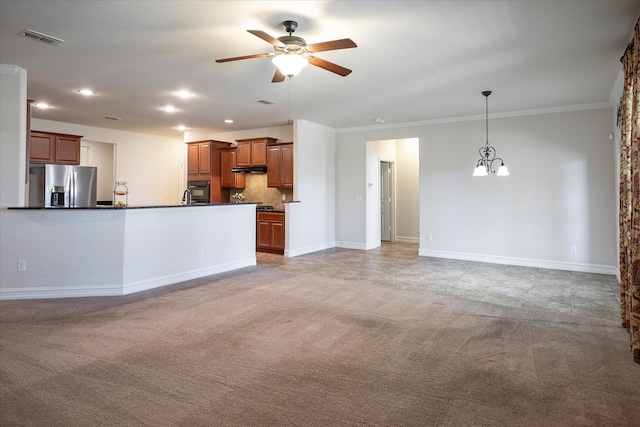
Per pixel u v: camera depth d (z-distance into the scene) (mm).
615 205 5480
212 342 2928
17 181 4137
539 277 5309
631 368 2525
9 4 2781
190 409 2020
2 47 3586
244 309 3750
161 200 8961
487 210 6465
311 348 2830
